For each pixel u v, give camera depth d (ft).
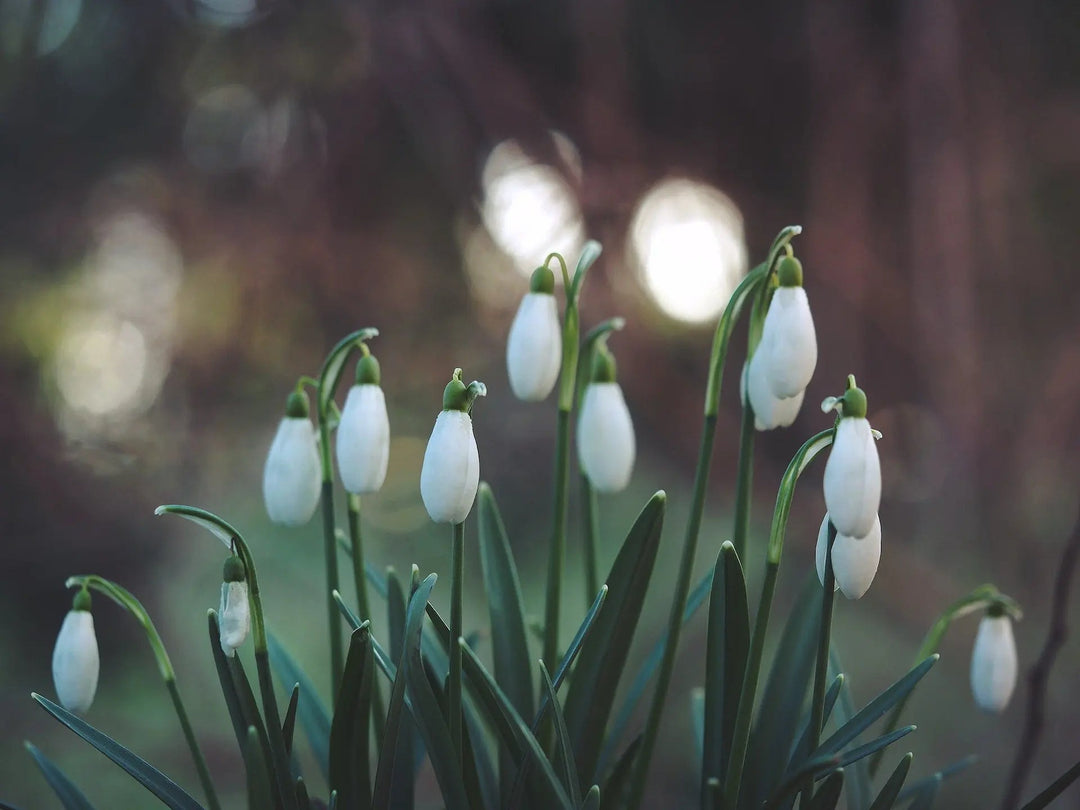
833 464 1.82
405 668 1.83
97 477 6.39
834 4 5.48
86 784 4.74
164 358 6.59
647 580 1.93
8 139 6.50
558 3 5.45
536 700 2.07
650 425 5.90
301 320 6.30
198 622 5.43
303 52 5.66
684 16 5.62
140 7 6.00
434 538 6.07
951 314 5.34
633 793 1.94
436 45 5.51
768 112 5.78
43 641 5.98
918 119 5.31
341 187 6.04
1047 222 5.58
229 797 4.70
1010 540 5.29
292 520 1.97
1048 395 5.44
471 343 6.35
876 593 5.29
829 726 2.09
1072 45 5.50
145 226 6.63
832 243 5.66
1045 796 1.87
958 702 4.51
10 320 6.42
